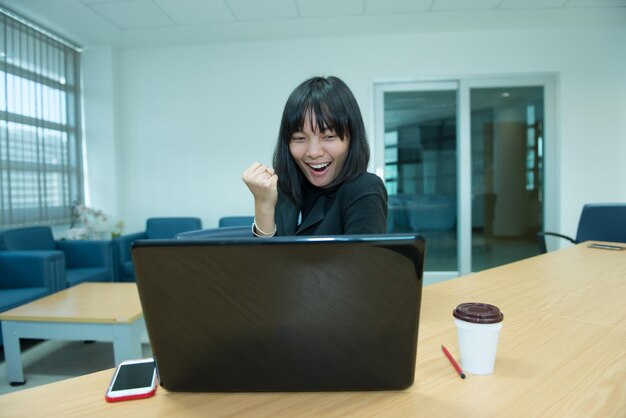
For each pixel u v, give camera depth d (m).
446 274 3.95
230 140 4.03
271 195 0.79
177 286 0.45
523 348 0.70
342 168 0.83
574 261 1.59
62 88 3.75
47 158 3.58
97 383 0.59
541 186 3.91
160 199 4.12
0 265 2.56
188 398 0.53
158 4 3.13
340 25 3.58
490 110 3.85
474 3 3.19
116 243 3.35
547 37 3.75
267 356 0.49
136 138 4.11
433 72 3.82
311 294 0.45
